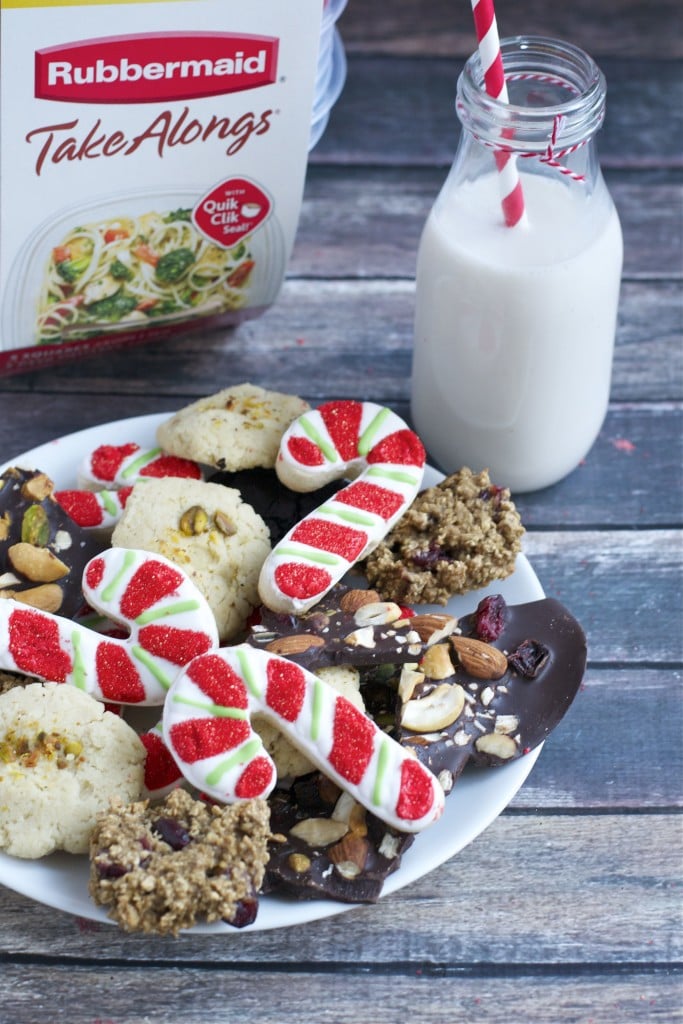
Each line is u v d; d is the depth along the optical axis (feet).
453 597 2.84
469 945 2.65
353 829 2.59
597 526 3.06
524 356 2.91
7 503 2.81
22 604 2.71
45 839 2.56
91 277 3.02
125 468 2.92
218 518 2.81
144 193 2.94
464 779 2.67
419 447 2.87
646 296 3.32
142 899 2.50
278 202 3.03
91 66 2.77
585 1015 2.61
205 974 2.62
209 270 3.09
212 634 2.69
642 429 3.17
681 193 3.43
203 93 2.85
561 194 2.93
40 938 2.63
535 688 2.71
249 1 2.77
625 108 3.54
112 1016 2.59
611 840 2.75
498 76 2.77
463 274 2.89
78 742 2.61
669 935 2.67
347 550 2.76
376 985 2.62
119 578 2.73
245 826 2.54
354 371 3.22
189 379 3.19
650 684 2.89
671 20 3.67
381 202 3.41
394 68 3.59
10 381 3.18
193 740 2.58
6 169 2.84
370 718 2.69
